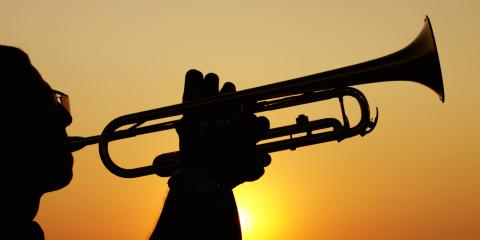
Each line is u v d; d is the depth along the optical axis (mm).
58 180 1150
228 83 2029
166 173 2045
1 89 1035
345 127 2129
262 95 1925
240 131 1809
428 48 1969
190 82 1940
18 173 1037
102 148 2045
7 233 1001
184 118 1871
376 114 2107
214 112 1880
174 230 1470
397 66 1976
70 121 1204
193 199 1506
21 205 1043
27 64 1097
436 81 1971
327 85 1984
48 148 1106
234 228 1580
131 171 2025
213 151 1760
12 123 1033
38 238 1073
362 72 1988
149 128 2199
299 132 2180
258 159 1813
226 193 1693
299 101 2154
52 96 1135
